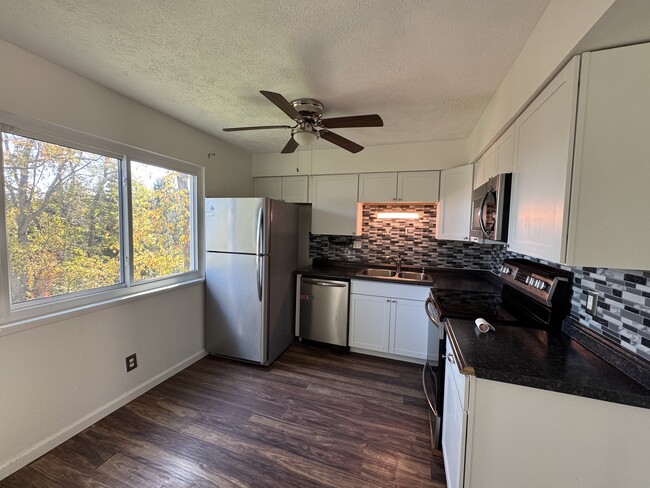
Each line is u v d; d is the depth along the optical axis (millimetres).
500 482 1107
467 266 3217
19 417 1564
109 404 2029
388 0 1148
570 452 1028
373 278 2945
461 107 2168
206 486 1483
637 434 962
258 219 2662
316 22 1299
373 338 2971
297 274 3268
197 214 2889
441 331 1690
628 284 1101
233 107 2289
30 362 1604
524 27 1281
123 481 1502
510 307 1881
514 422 1074
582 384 989
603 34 881
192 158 2746
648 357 1001
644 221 936
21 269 1616
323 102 2117
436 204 3293
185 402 2176
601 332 1232
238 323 2785
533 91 1278
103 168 2037
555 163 1084
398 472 1588
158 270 2500
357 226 3359
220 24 1333
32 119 1604
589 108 966
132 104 2156
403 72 1701
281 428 1911
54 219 1766
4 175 1533
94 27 1369
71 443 1746
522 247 1401
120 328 2102
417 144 3072
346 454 1705
